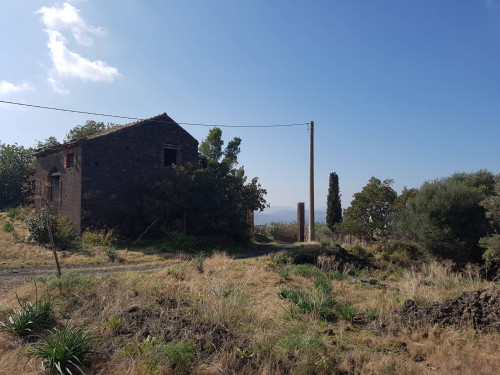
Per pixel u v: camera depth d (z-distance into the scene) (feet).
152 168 69.97
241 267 38.06
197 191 66.69
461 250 47.60
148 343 16.12
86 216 61.31
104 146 63.93
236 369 14.99
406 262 48.52
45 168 74.59
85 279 24.82
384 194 82.53
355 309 23.26
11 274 35.63
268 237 90.63
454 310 21.38
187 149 75.61
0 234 56.39
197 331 17.88
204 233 67.41
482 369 14.93
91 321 19.24
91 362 15.26
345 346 17.69
